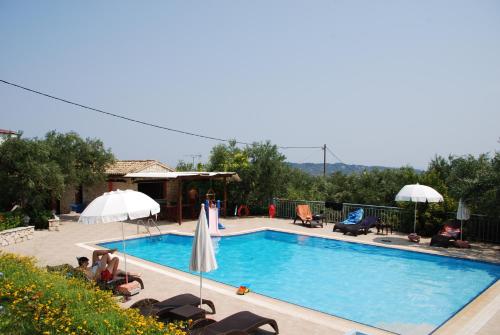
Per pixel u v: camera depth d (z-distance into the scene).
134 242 16.36
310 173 35.78
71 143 21.38
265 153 23.41
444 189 16.91
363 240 15.92
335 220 20.78
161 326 5.08
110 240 15.62
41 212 18.11
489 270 12.43
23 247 13.98
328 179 31.41
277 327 6.66
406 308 9.41
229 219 22.30
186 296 7.55
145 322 5.18
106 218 8.41
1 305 5.94
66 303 5.64
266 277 12.22
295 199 23.33
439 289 10.84
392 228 18.06
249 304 8.38
